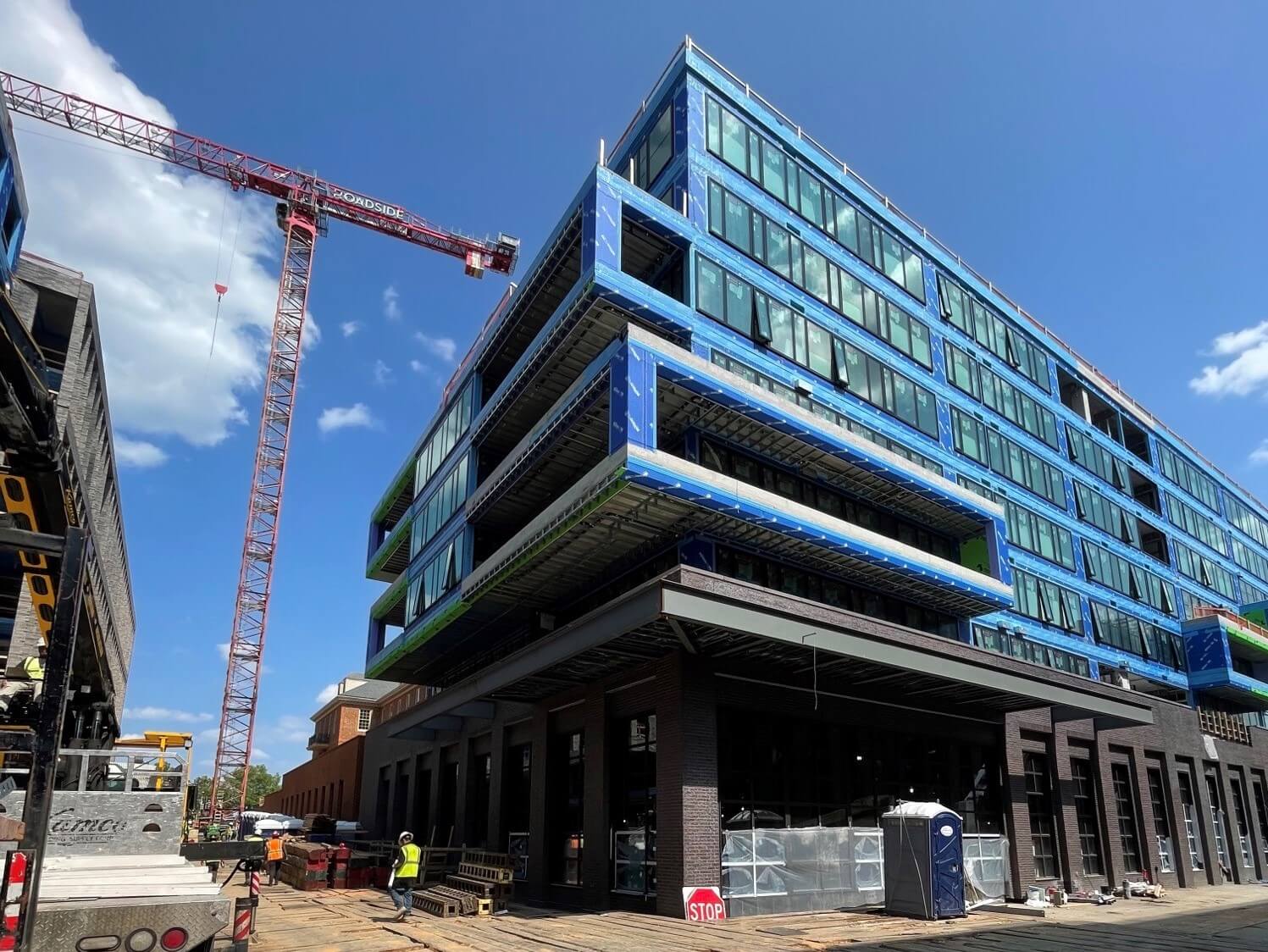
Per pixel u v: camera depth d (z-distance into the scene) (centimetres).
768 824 2016
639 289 2294
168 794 1087
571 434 2411
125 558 4903
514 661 2244
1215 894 2991
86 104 7081
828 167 3144
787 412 2334
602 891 2041
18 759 1215
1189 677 4372
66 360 3203
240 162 7694
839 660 2027
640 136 2934
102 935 763
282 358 7975
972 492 2948
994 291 3925
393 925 1652
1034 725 2864
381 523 4797
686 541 2253
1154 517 4647
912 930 1700
